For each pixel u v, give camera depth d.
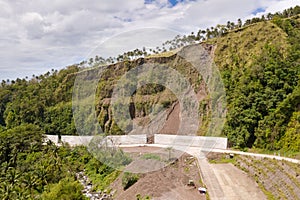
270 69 37.00
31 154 39.34
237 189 24.00
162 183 24.06
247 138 34.72
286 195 21.88
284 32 46.03
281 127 33.38
